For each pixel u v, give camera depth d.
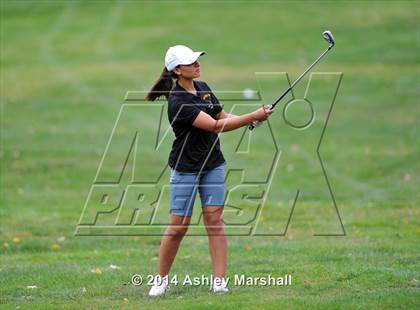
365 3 118.12
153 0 131.62
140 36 109.19
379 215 37.38
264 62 89.88
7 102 77.06
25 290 23.42
